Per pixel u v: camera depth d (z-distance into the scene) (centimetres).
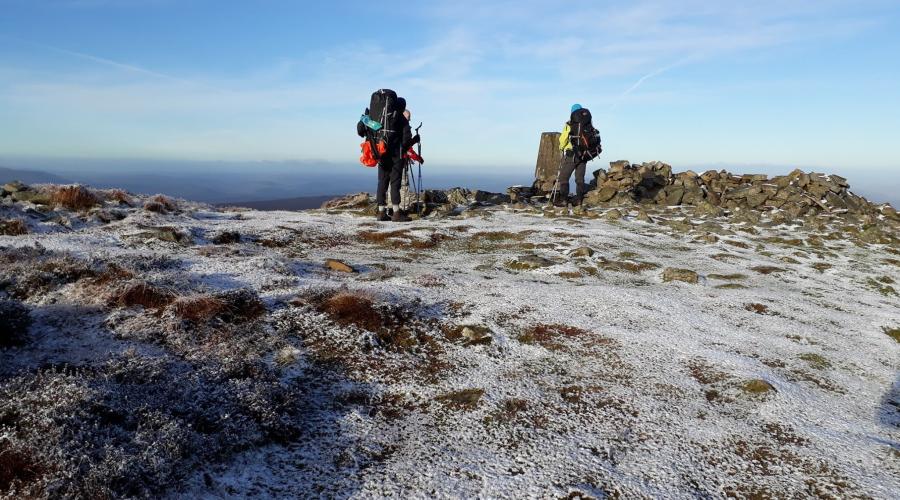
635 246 993
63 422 288
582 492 306
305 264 748
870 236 1194
